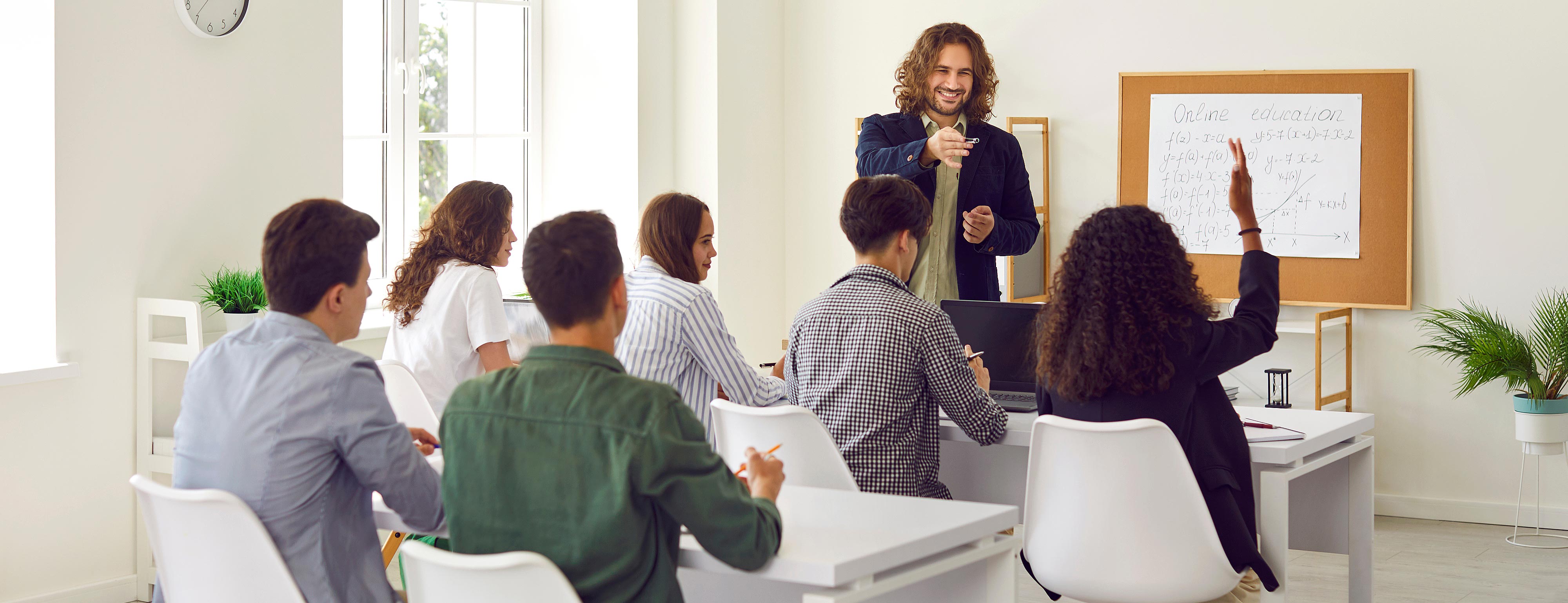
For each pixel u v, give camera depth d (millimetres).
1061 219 5527
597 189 5762
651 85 5715
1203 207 5215
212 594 1902
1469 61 4820
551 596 1580
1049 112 5527
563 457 1643
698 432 1664
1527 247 4773
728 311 5863
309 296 1934
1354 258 5004
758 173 6008
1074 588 2496
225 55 4043
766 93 6035
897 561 1761
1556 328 4551
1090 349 2461
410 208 5301
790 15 6117
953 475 3307
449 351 3230
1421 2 4879
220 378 1915
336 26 4387
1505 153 4789
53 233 3633
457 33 5480
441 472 2178
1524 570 4258
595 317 1715
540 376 1696
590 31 5734
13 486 3576
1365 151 4957
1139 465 2357
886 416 2598
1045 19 5516
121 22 3756
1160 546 2387
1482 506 4922
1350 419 2988
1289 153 5074
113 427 3816
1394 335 5023
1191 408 2494
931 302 3883
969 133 3883
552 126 5840
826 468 2502
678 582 1739
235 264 4109
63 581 3715
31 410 3609
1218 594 2434
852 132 6000
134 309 3840
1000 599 1999
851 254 6051
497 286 3270
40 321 3674
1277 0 5102
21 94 3650
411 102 5277
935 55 3865
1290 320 5188
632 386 1660
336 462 1902
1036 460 2490
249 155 4133
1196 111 5203
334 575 1904
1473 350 4578
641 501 1638
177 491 1835
